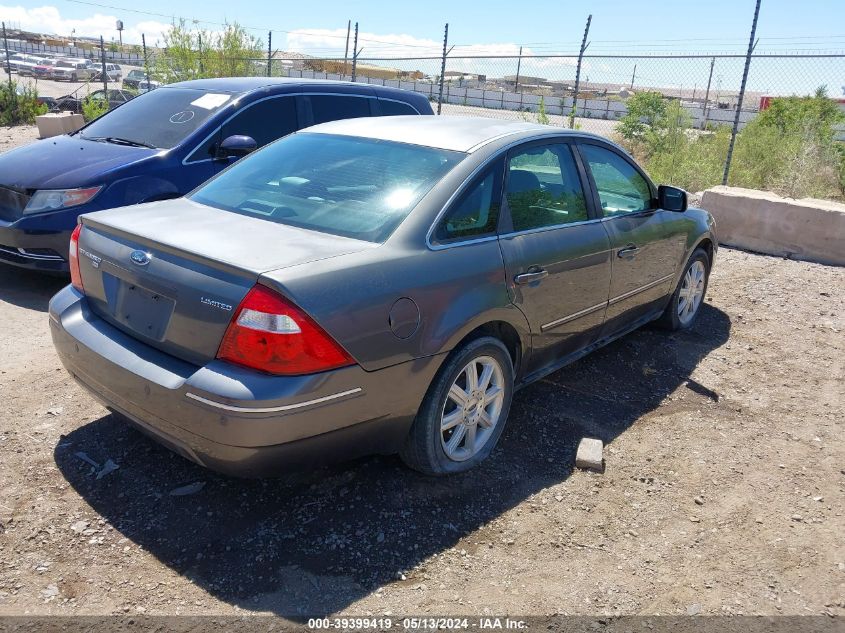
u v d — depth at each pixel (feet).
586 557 9.55
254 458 8.62
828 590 9.16
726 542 10.06
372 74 117.08
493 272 10.84
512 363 11.69
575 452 12.23
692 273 18.10
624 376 15.47
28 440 11.43
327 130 13.07
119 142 20.76
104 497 10.11
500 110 94.07
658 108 66.69
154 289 9.37
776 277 24.17
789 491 11.45
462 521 10.09
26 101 66.08
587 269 13.04
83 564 8.80
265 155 12.78
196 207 11.37
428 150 11.64
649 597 8.86
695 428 13.39
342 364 8.82
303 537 9.50
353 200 10.71
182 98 22.17
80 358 10.15
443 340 9.93
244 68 67.05
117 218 10.61
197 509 9.96
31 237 17.85
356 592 8.59
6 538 9.15
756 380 15.79
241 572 8.80
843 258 26.14
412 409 9.94
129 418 9.75
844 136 57.67
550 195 12.66
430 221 10.30
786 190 40.45
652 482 11.48
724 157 49.16
